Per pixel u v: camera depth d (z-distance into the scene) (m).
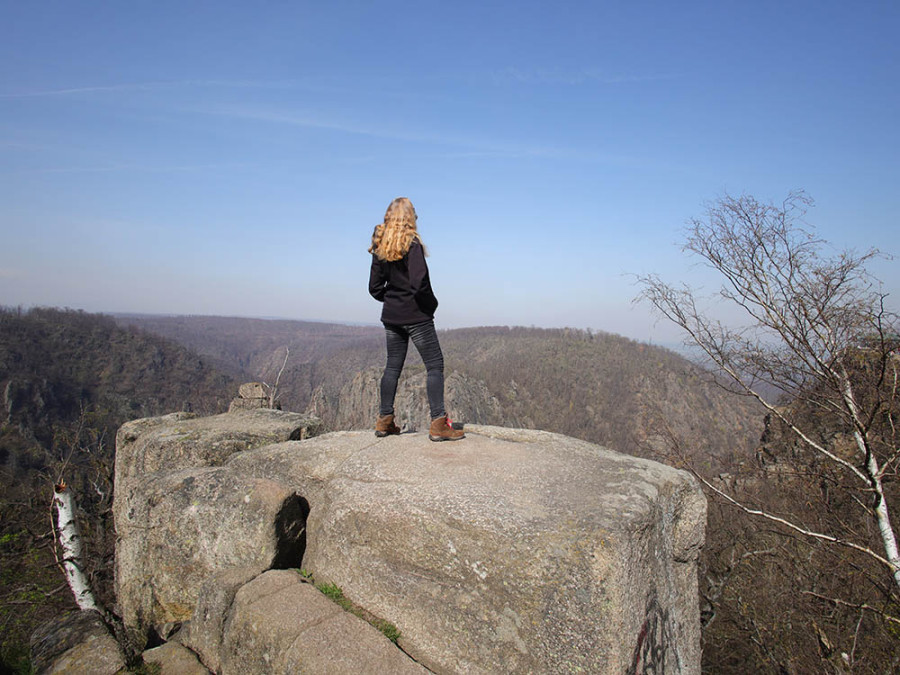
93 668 3.07
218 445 5.15
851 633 8.05
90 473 14.72
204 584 3.33
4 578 9.03
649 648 2.81
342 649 2.56
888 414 6.41
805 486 8.37
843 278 6.30
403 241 3.80
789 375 7.05
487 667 2.59
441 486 3.21
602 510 2.81
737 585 10.58
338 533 3.26
